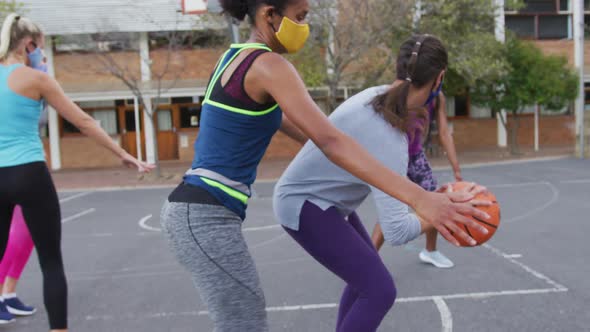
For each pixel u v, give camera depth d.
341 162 1.66
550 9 23.53
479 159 18.72
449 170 15.77
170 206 1.89
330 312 3.95
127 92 21.06
